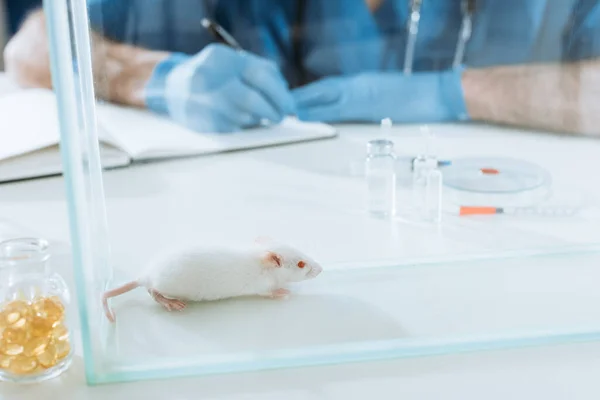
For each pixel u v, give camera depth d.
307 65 1.22
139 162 0.89
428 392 0.67
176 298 0.74
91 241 0.70
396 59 1.21
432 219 0.83
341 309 0.73
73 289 0.77
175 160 0.90
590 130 0.94
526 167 0.88
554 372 0.69
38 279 0.71
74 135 0.66
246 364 0.69
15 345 0.68
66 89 0.65
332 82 1.11
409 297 0.74
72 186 0.66
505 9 1.06
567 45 0.99
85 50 0.72
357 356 0.70
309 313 0.73
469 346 0.70
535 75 0.99
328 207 0.83
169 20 1.10
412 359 0.70
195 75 1.03
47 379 0.69
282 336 0.71
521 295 0.74
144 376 0.69
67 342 0.70
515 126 0.96
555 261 0.78
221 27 1.21
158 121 0.96
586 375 0.68
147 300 0.75
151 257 0.75
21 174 0.98
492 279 0.76
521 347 0.71
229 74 1.07
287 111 1.04
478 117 0.98
